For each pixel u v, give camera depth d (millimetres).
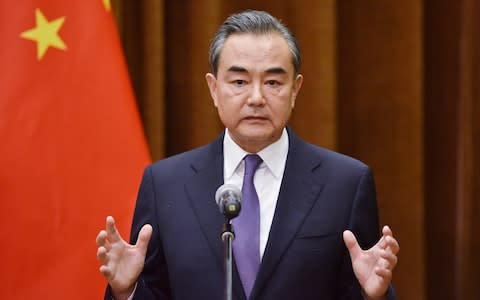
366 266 7207
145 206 8258
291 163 8125
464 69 14258
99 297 9438
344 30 14312
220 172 8133
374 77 14203
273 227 7738
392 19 14078
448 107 14461
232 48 7672
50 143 9422
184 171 8289
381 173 14219
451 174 14492
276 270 7605
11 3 9641
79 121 9570
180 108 13516
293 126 13805
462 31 14281
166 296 8195
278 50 7633
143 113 13203
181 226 7938
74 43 9742
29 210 9242
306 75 13711
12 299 9133
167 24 13477
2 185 9195
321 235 7754
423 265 14156
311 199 7922
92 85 9695
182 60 13469
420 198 14070
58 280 9266
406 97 14016
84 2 9875
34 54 9562
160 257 8094
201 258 7734
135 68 13359
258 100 7531
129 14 13312
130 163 9711
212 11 13312
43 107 9461
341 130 14359
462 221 14375
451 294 14570
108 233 7273
